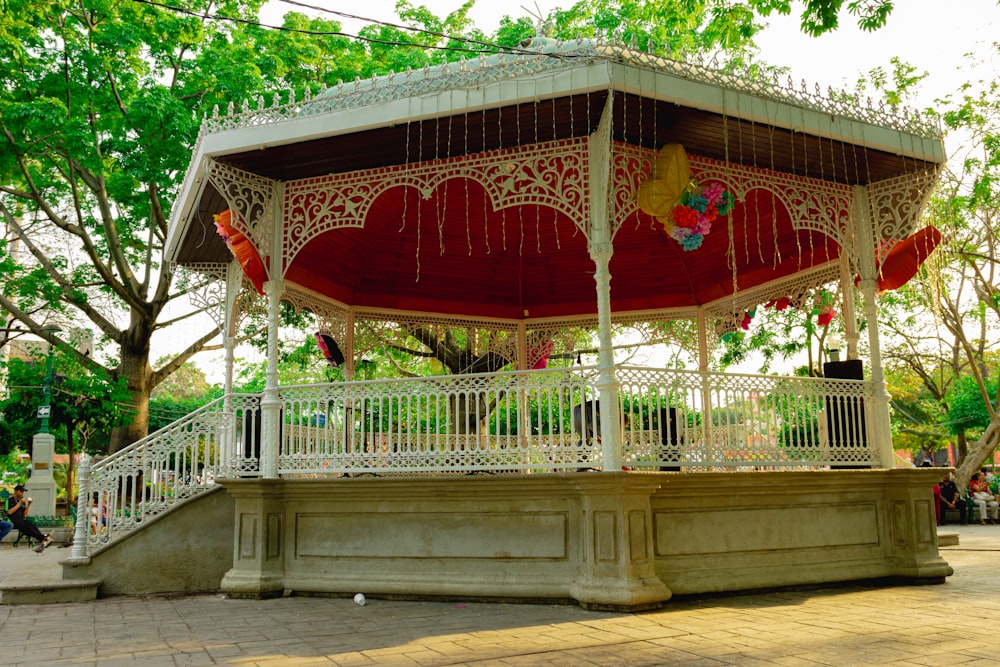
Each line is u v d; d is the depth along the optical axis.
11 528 14.87
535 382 6.91
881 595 6.92
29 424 17.81
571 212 7.01
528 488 6.69
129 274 15.92
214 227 8.73
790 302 9.97
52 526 15.68
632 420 6.70
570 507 6.66
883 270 8.48
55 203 17.33
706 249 10.72
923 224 9.52
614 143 7.07
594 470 7.22
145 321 15.95
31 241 16.59
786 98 6.92
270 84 16.09
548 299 11.81
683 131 7.06
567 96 6.32
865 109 7.34
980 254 17.42
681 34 13.37
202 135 7.45
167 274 15.66
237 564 7.34
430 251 10.76
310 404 7.56
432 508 7.03
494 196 7.30
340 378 16.67
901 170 7.97
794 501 7.39
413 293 11.20
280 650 4.88
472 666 4.34
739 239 10.07
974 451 19.47
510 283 11.60
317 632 5.48
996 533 15.23
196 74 14.89
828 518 7.55
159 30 15.02
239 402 8.23
